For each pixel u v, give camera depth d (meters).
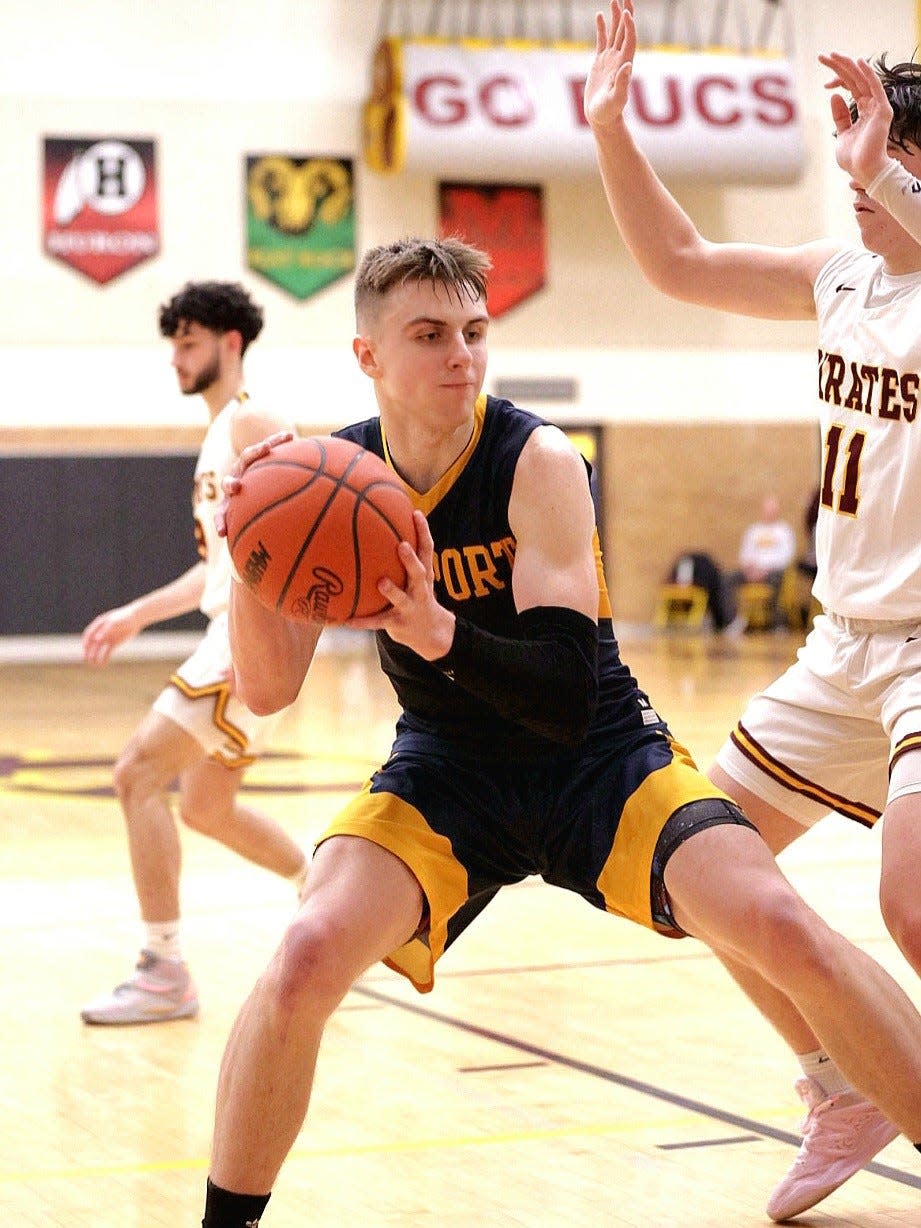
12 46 28.80
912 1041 3.72
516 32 30.36
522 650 3.77
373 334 4.00
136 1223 4.56
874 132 4.20
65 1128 5.47
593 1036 6.56
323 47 29.83
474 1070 6.10
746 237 30.92
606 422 31.36
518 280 30.72
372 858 3.99
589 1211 4.64
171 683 7.09
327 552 3.65
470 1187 4.86
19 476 28.72
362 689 22.88
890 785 4.20
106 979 7.74
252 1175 3.79
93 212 29.11
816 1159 4.54
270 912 9.21
